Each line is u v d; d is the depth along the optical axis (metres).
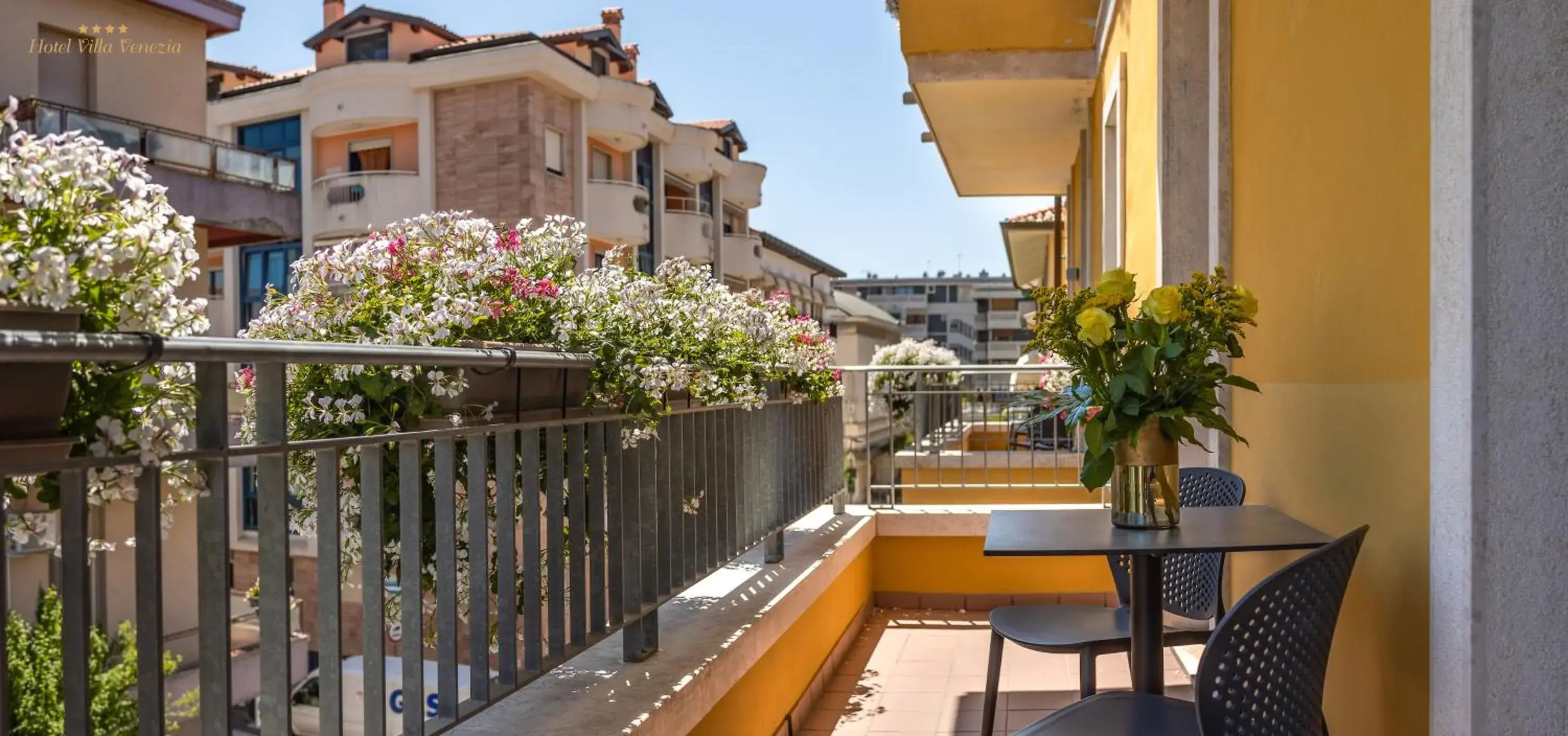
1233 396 3.81
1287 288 3.04
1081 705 2.37
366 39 25.73
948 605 6.40
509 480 2.34
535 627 2.50
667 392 3.13
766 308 4.36
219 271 25.88
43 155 1.37
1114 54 6.57
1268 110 3.25
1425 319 2.02
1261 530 2.55
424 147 24.39
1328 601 1.91
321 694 1.74
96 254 1.35
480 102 24.17
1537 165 1.73
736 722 3.26
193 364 1.57
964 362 87.94
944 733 4.16
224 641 1.46
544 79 24.28
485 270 2.79
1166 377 2.59
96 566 7.16
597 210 26.11
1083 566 6.32
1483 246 1.74
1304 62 2.85
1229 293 2.59
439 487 2.09
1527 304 1.73
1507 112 1.73
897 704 4.56
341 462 2.58
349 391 2.56
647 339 3.01
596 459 2.78
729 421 3.76
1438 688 1.88
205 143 13.39
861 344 45.84
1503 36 1.73
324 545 1.77
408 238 2.92
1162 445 2.61
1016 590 6.36
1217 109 3.81
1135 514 2.61
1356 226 2.42
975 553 6.39
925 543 6.44
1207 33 4.70
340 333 2.63
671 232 30.80
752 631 3.34
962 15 7.51
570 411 2.69
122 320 1.43
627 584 2.90
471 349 2.08
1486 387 1.75
